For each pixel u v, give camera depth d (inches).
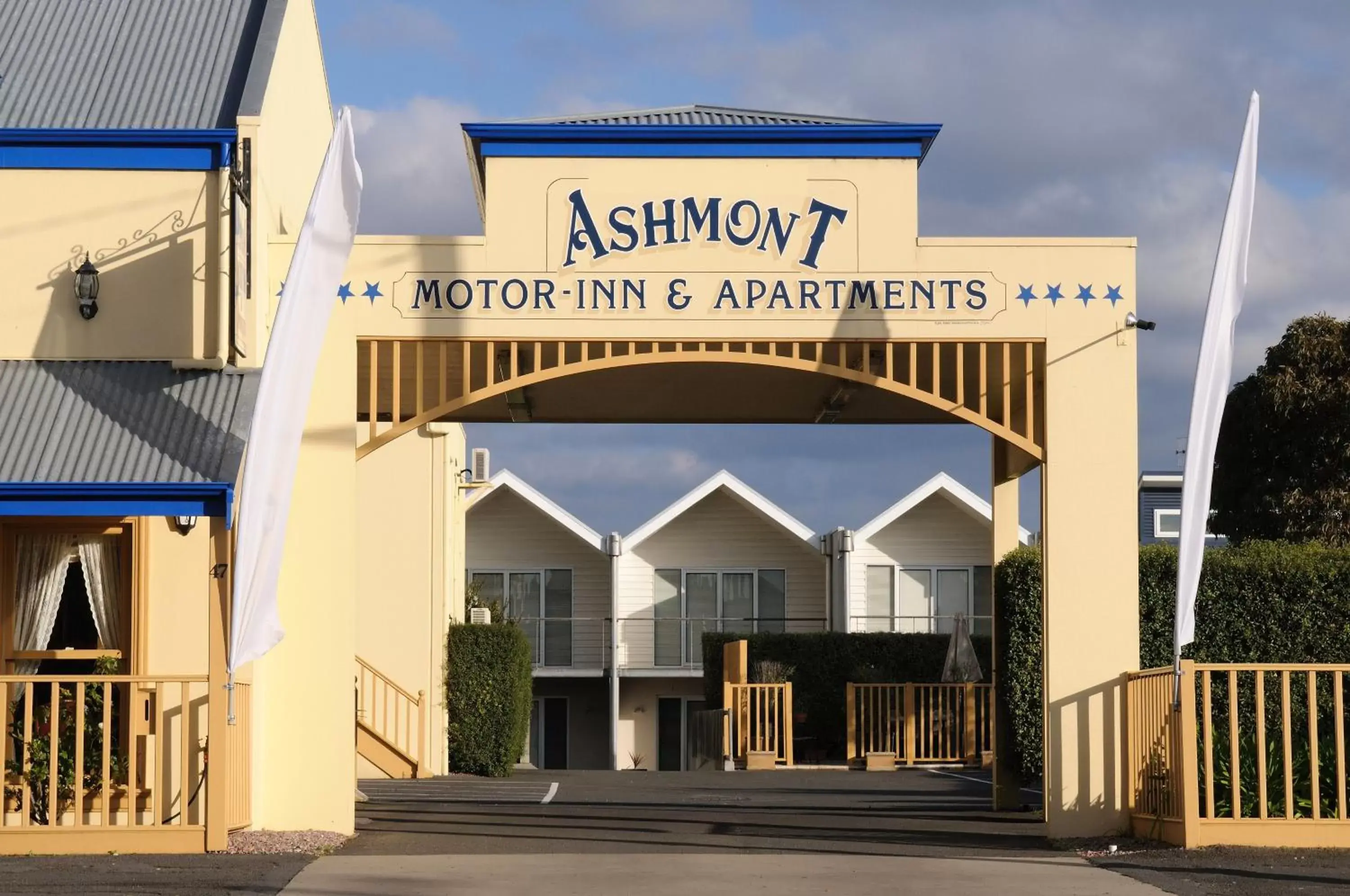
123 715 490.3
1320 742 490.6
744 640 1133.7
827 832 528.4
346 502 513.7
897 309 522.3
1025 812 606.2
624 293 520.7
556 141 524.7
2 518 496.7
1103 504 521.3
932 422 657.6
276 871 415.8
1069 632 518.3
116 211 517.0
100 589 500.7
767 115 575.5
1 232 515.8
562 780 828.6
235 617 448.1
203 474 457.1
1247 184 480.7
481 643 882.8
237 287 511.5
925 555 1354.6
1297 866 424.5
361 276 519.5
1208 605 553.9
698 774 900.0
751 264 523.2
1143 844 479.8
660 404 642.8
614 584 1296.8
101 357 512.7
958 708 970.7
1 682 448.8
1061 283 525.3
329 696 508.7
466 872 419.2
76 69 565.9
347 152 462.0
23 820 450.6
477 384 598.9
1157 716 484.7
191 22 595.2
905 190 525.3
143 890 381.4
